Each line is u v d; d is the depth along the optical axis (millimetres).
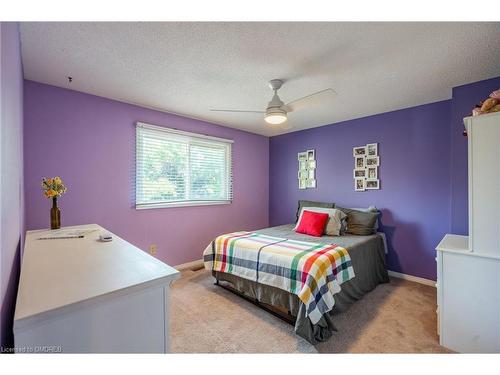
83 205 2576
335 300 2086
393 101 2836
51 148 2387
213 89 2492
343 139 3689
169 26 1516
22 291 765
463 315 1671
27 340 649
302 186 4215
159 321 887
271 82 2271
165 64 1991
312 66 2016
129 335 821
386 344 1750
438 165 2846
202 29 1545
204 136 3639
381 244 3029
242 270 2367
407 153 3076
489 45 1702
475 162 1633
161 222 3211
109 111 2754
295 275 1924
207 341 1790
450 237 2127
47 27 1511
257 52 1812
